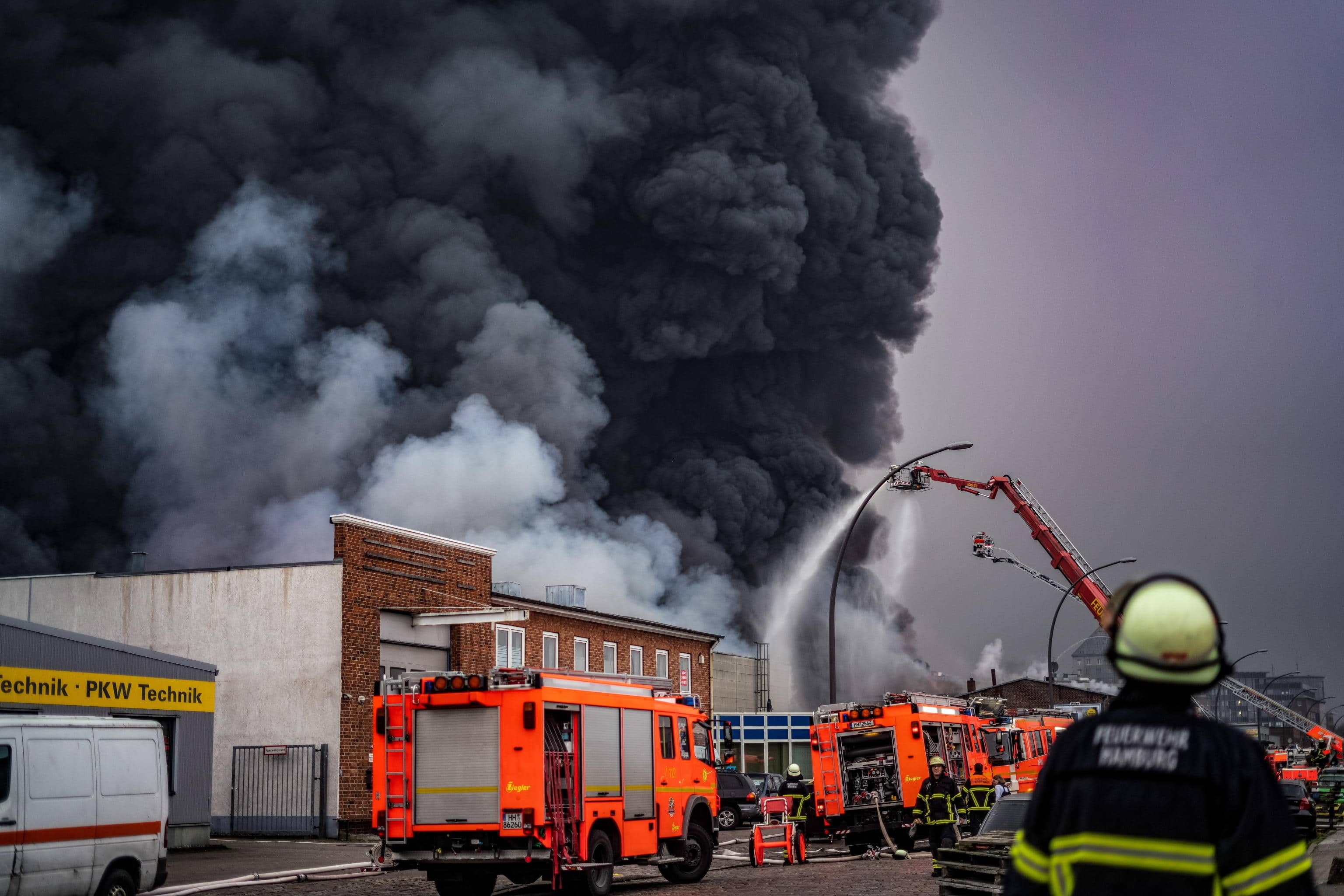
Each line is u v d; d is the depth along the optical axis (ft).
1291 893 8.48
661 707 57.88
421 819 49.37
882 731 76.13
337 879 60.34
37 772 41.09
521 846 48.39
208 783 78.23
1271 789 8.75
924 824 75.51
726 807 108.37
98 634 94.73
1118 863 8.80
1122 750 9.05
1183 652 9.09
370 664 91.40
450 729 49.73
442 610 96.17
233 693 90.68
